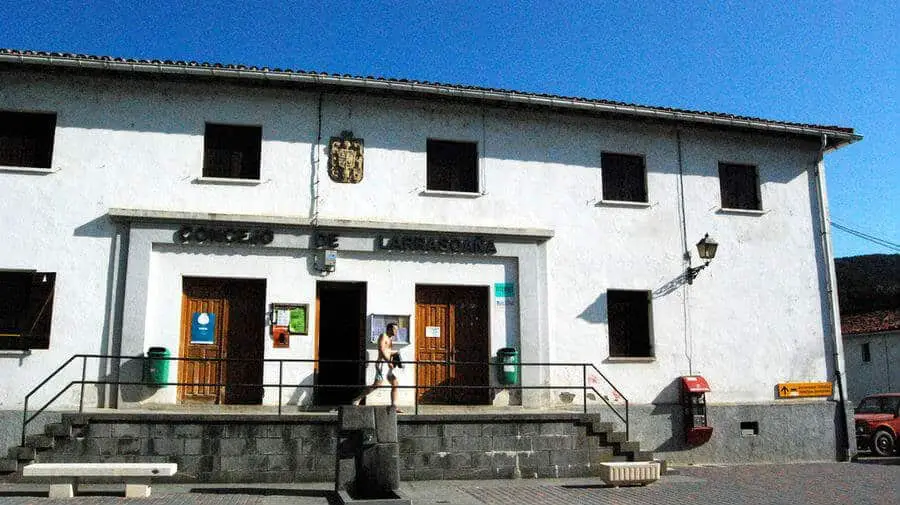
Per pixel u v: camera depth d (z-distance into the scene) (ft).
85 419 37.42
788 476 44.01
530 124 52.29
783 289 55.52
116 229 44.80
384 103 49.83
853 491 37.93
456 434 40.40
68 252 44.09
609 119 53.57
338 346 48.67
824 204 57.88
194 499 33.09
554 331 49.96
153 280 44.88
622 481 38.60
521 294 49.57
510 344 49.11
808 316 55.72
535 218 51.11
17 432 41.70
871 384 100.78
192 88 47.29
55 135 44.98
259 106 47.98
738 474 44.83
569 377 49.47
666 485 39.52
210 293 46.03
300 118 48.42
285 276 46.44
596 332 50.75
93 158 45.32
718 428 51.49
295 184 47.55
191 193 46.19
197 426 38.24
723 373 52.90
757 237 55.72
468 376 48.73
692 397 50.90
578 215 51.96
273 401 45.03
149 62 44.96
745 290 54.65
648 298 52.85
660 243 53.31
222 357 45.50
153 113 46.55
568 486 38.47
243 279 46.11
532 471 40.98
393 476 33.55
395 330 43.88
